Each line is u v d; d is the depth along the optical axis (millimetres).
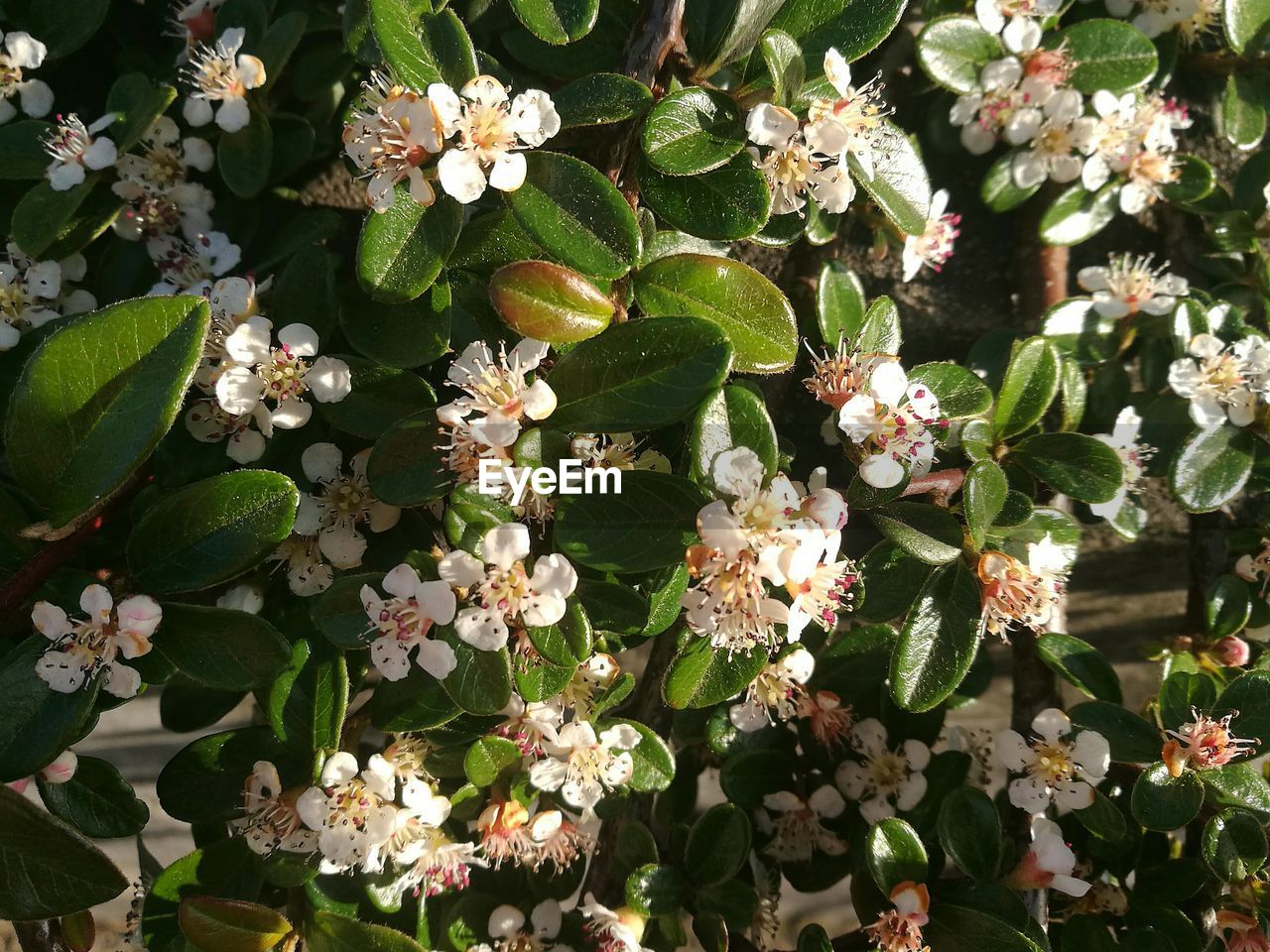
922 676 98
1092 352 130
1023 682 129
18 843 87
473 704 87
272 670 92
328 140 128
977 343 135
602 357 88
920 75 142
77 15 125
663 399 86
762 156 96
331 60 126
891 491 98
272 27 118
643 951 113
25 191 122
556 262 96
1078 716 112
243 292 101
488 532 84
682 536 86
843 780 122
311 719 96
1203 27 134
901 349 149
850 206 128
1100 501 106
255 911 100
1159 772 108
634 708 124
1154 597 171
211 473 101
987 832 110
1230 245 133
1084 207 134
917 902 107
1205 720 108
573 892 122
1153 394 128
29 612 96
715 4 96
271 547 90
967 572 100
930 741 123
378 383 98
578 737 101
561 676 91
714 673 96
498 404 88
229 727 186
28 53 122
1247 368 118
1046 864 112
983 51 125
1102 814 112
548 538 92
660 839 135
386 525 103
